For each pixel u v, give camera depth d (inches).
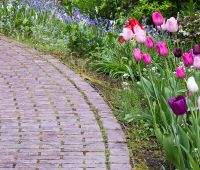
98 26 401.7
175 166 212.2
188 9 385.1
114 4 426.0
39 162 213.0
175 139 194.5
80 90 297.6
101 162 213.5
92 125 249.6
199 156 189.8
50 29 400.8
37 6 441.4
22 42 394.0
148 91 255.3
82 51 364.5
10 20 430.9
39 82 308.7
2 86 301.1
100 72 334.0
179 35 338.3
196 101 209.0
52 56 361.7
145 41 236.5
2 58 353.4
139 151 228.7
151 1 411.2
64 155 219.3
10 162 212.4
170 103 180.7
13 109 267.6
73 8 433.4
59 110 267.4
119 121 257.1
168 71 242.1
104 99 286.7
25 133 239.1
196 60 201.3
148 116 250.2
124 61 331.6
